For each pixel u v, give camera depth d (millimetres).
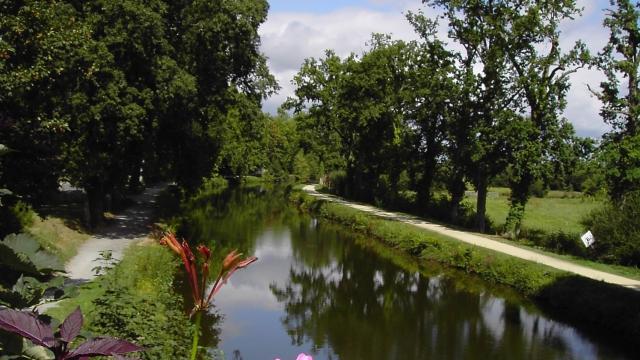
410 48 41281
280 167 91688
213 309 18281
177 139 25891
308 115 54000
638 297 16141
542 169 27141
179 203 40406
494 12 30062
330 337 15859
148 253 17031
